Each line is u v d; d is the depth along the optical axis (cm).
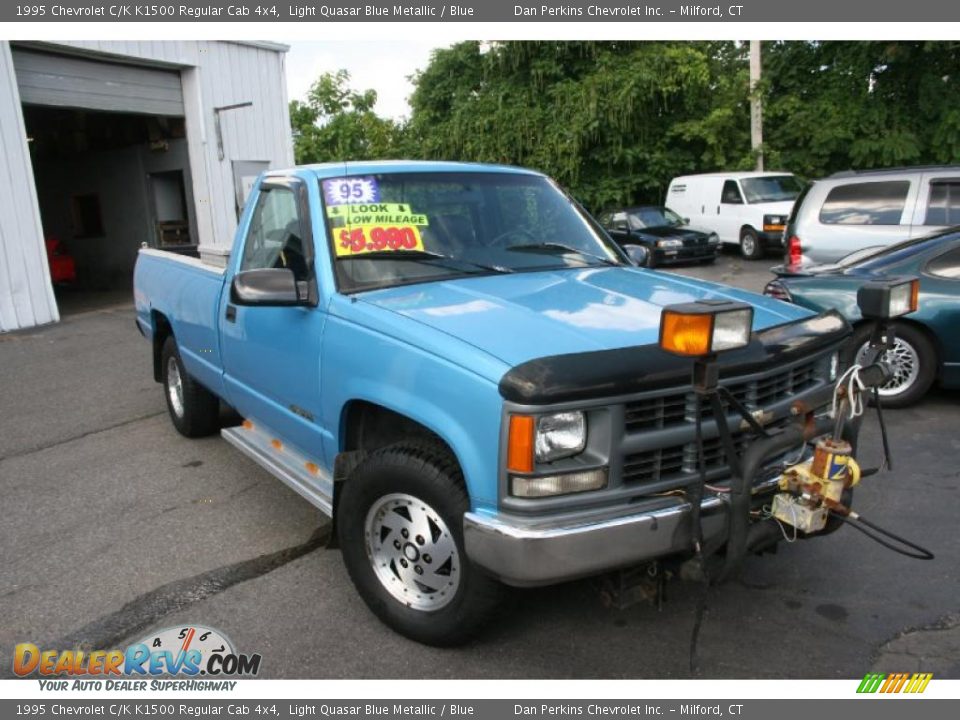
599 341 279
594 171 2344
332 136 2788
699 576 296
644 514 266
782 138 2098
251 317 415
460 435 274
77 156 1728
